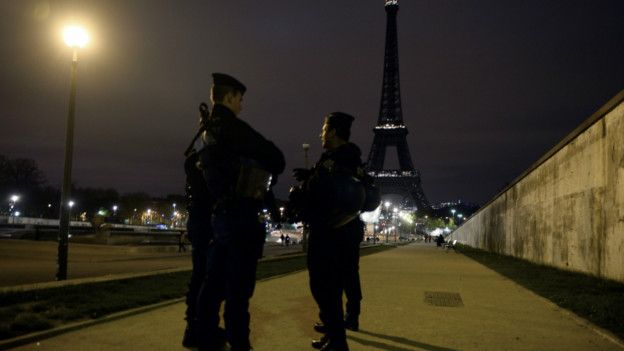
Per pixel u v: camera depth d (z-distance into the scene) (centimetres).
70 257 2467
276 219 465
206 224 523
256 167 410
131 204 15400
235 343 402
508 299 941
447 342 568
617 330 620
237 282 405
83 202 14962
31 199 12050
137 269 1773
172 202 16562
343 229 488
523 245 2448
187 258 2619
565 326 668
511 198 2823
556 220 1811
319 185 481
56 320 623
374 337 591
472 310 803
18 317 609
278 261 2119
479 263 2145
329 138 519
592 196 1405
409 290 1080
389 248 4819
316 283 483
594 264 1383
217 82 433
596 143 1370
